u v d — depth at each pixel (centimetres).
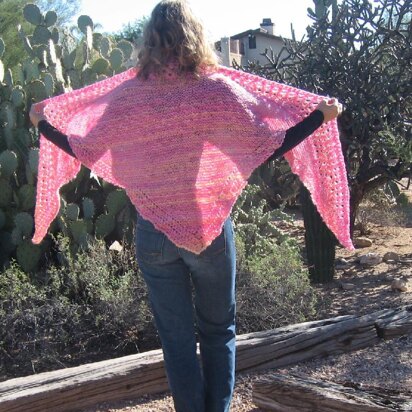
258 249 445
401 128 507
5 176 441
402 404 252
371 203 685
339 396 264
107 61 516
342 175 256
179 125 212
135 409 295
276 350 332
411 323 363
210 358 239
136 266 393
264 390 287
